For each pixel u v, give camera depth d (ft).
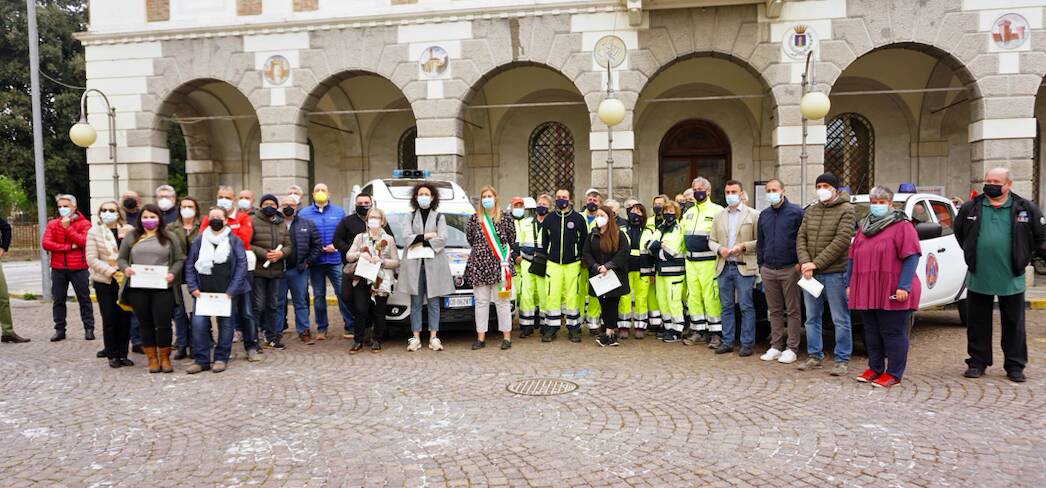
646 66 43.62
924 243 27.78
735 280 25.89
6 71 111.14
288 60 47.37
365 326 29.07
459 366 24.56
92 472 14.78
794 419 17.67
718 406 18.97
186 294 26.55
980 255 21.35
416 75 46.03
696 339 28.30
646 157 56.39
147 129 49.29
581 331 31.86
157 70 48.98
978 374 21.80
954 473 13.96
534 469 14.57
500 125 57.72
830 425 17.13
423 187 27.12
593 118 44.32
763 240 24.67
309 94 47.24
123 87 49.44
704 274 27.30
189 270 24.04
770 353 25.03
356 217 28.32
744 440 16.11
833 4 41.78
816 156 42.27
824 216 22.75
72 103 111.96
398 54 46.16
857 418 17.69
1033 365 23.39
